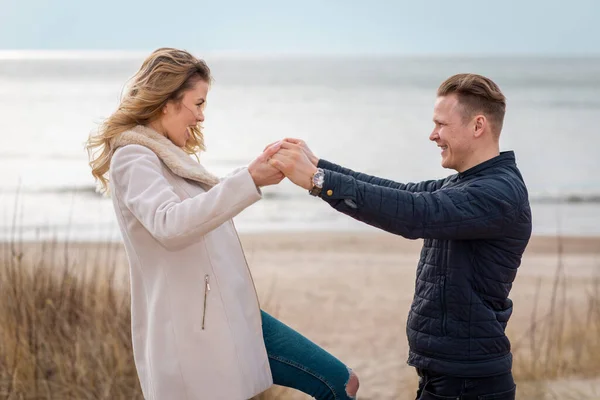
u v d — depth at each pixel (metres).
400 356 4.81
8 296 3.70
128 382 3.51
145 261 2.14
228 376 2.08
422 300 2.24
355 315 6.05
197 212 1.91
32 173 17.45
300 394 3.74
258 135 28.58
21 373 3.50
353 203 2.00
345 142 26.22
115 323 3.67
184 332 2.09
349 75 66.81
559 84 52.66
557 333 4.61
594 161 20.94
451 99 2.27
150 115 2.19
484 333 2.15
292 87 52.56
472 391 2.16
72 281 3.93
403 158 22.44
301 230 11.45
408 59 120.56
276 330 2.29
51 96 44.47
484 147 2.27
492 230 2.09
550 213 13.39
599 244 10.22
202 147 2.49
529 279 7.78
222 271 2.15
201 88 2.22
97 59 109.00
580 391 3.82
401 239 10.68
